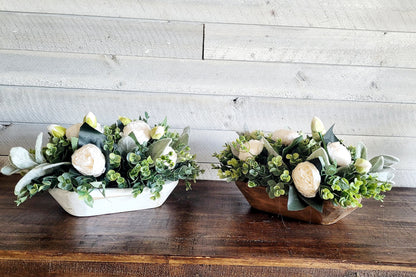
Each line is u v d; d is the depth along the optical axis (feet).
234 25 3.72
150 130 2.93
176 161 2.97
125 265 2.29
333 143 2.73
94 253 2.26
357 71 3.82
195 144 3.89
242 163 2.97
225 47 3.75
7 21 3.60
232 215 3.00
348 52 3.78
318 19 3.73
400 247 2.55
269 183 2.73
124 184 2.69
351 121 3.89
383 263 2.32
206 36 3.73
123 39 3.69
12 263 2.26
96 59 3.71
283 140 2.96
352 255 2.40
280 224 2.86
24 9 3.59
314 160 2.63
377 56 3.79
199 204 3.23
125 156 2.75
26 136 3.77
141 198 2.92
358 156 2.89
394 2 3.72
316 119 2.94
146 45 3.71
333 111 3.87
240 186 3.06
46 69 3.69
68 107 3.76
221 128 3.87
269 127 3.88
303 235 2.68
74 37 3.66
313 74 3.81
